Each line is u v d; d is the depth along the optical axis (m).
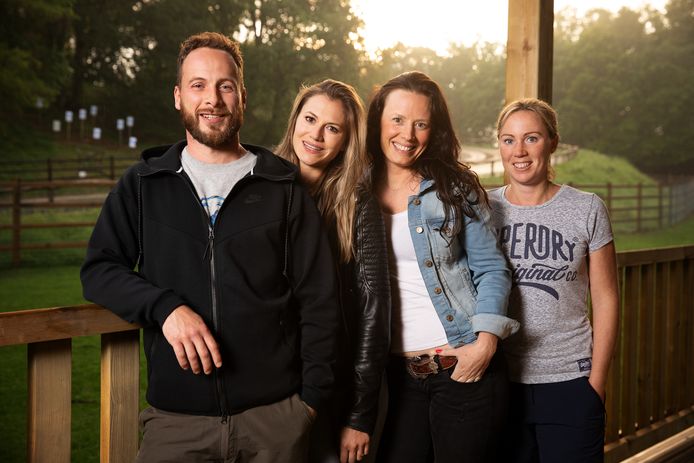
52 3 31.80
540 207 1.99
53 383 1.50
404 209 1.88
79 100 36.44
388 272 1.76
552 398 1.94
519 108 1.98
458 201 1.80
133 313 1.43
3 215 14.73
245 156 1.61
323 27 34.44
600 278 1.95
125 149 30.19
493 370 1.81
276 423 1.52
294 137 1.85
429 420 1.85
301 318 1.62
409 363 1.83
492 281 1.81
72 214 15.30
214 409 1.48
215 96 1.51
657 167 54.84
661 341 3.15
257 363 1.51
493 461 1.84
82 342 6.19
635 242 18.17
